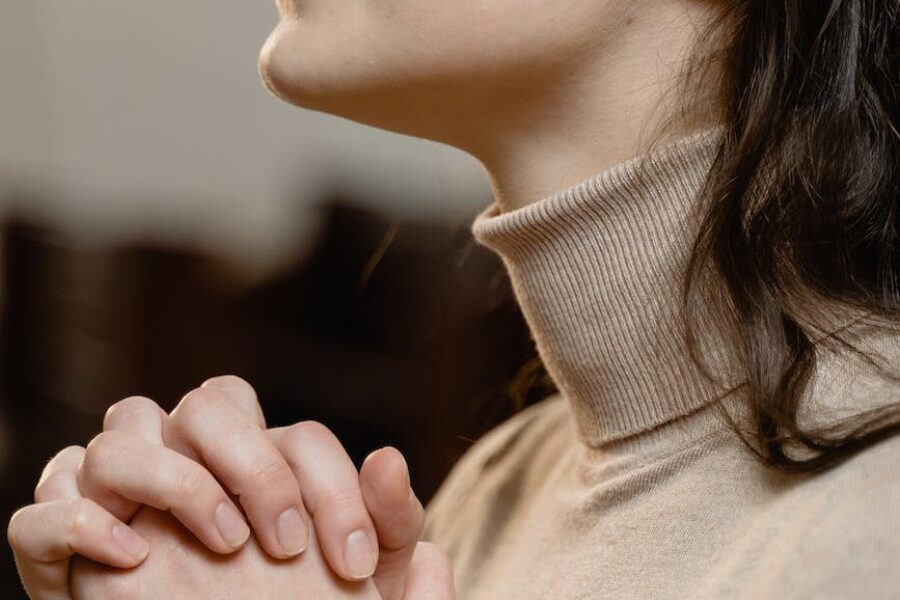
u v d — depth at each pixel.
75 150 7.56
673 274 0.89
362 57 0.91
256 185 7.62
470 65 0.89
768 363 0.82
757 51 0.87
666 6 0.90
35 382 4.58
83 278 4.59
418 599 0.87
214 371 4.02
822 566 0.66
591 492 0.94
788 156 0.85
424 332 3.21
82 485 0.82
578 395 0.96
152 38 7.57
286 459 0.82
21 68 7.45
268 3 7.58
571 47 0.88
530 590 0.96
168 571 0.81
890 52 0.88
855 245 0.85
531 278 0.95
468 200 1.92
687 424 0.90
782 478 0.80
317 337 3.66
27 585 0.85
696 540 0.83
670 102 0.90
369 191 4.77
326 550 0.80
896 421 0.73
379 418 3.32
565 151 0.94
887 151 0.86
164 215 7.45
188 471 0.79
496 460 1.21
